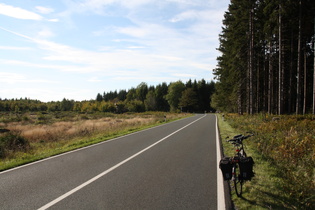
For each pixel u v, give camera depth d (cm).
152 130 1967
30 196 507
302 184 543
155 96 13550
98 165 776
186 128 2095
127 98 16362
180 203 459
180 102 10556
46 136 1845
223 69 3925
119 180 610
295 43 3036
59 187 562
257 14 2641
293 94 4041
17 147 1298
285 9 2084
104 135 1706
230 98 4231
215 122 2878
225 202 462
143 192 520
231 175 482
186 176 638
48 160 884
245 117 2422
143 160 838
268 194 498
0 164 852
